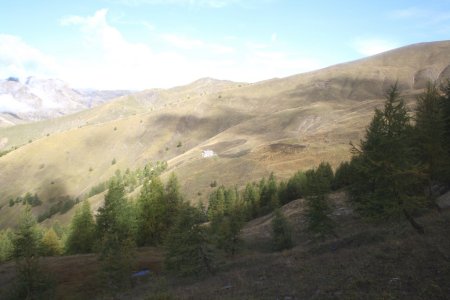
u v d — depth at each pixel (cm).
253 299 1792
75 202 19688
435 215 2645
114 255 3394
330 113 19300
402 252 1906
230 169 12725
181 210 3294
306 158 11812
